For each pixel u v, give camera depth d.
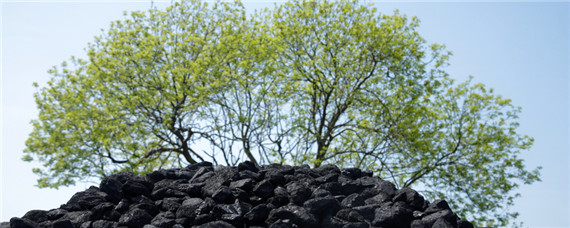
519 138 16.78
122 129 15.25
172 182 7.32
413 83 16.03
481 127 16.77
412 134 15.91
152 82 15.38
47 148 15.45
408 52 16.33
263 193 6.56
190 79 15.34
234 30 16.70
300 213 5.96
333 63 16.22
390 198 6.74
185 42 16.02
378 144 16.77
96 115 15.34
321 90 16.52
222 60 15.95
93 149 15.24
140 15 16.56
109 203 6.49
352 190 6.89
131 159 15.87
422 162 16.12
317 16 16.50
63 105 15.88
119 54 15.55
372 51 16.06
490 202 16.52
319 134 16.66
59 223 5.99
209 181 7.05
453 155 16.77
